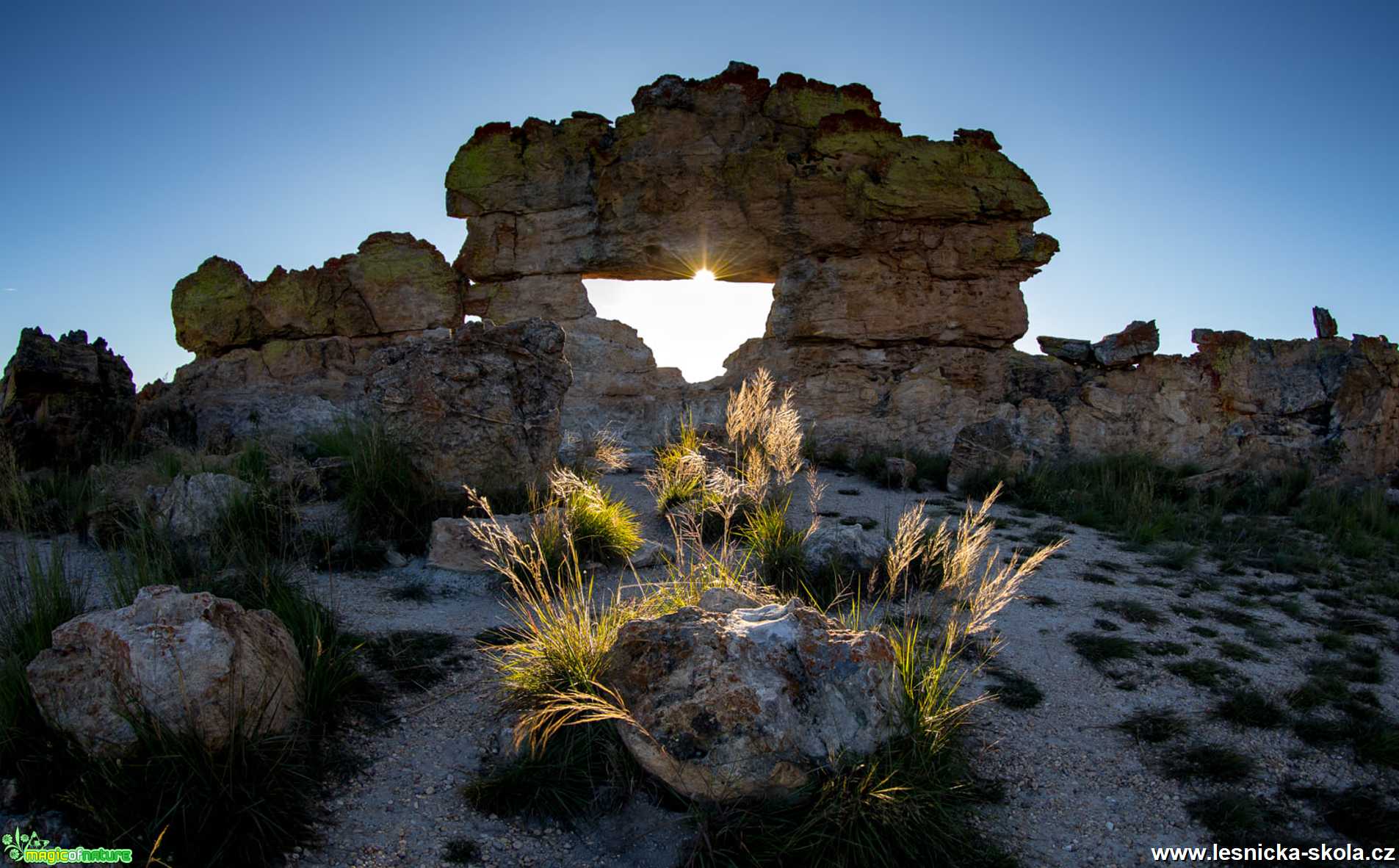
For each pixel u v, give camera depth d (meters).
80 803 3.92
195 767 3.94
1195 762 5.16
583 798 4.43
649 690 4.49
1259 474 14.59
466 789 4.46
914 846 4.08
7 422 10.51
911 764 4.40
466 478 8.86
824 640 4.67
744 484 8.93
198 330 17.53
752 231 17.22
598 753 4.64
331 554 7.52
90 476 9.55
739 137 17.36
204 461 9.76
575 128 17.41
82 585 6.37
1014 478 12.52
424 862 4.01
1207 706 5.88
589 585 7.20
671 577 6.79
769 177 17.11
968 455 12.77
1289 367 17.17
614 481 11.60
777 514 8.09
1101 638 6.75
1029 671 6.23
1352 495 13.48
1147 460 15.02
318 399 16.14
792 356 17.31
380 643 5.79
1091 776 5.03
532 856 4.12
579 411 16.97
